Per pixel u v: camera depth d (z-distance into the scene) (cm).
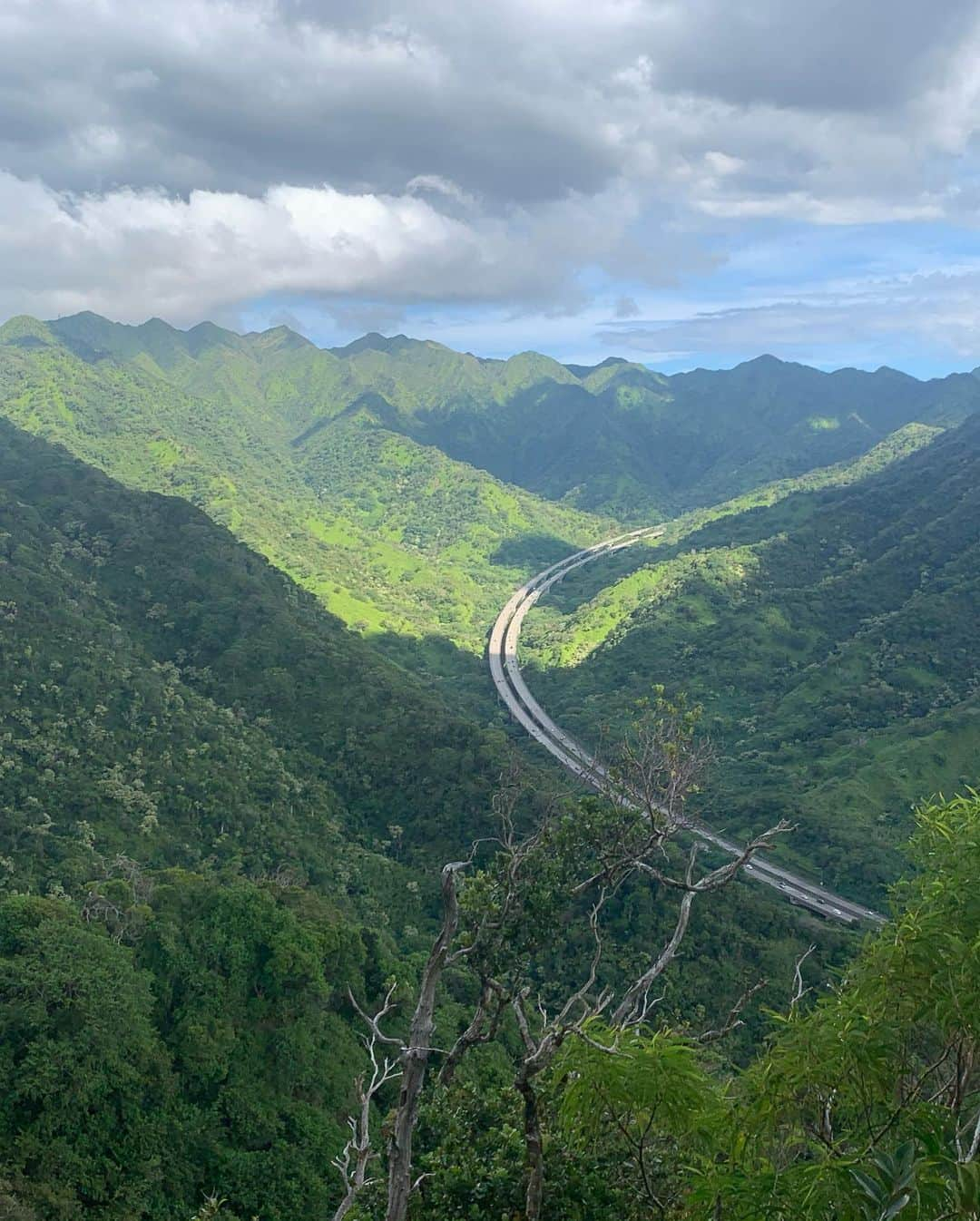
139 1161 3725
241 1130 4106
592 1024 1485
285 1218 3819
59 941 4197
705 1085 1391
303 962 4709
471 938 1399
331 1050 4744
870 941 1575
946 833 1623
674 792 1507
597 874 1477
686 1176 1491
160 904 5109
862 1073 1291
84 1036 3797
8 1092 3591
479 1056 4500
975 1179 914
